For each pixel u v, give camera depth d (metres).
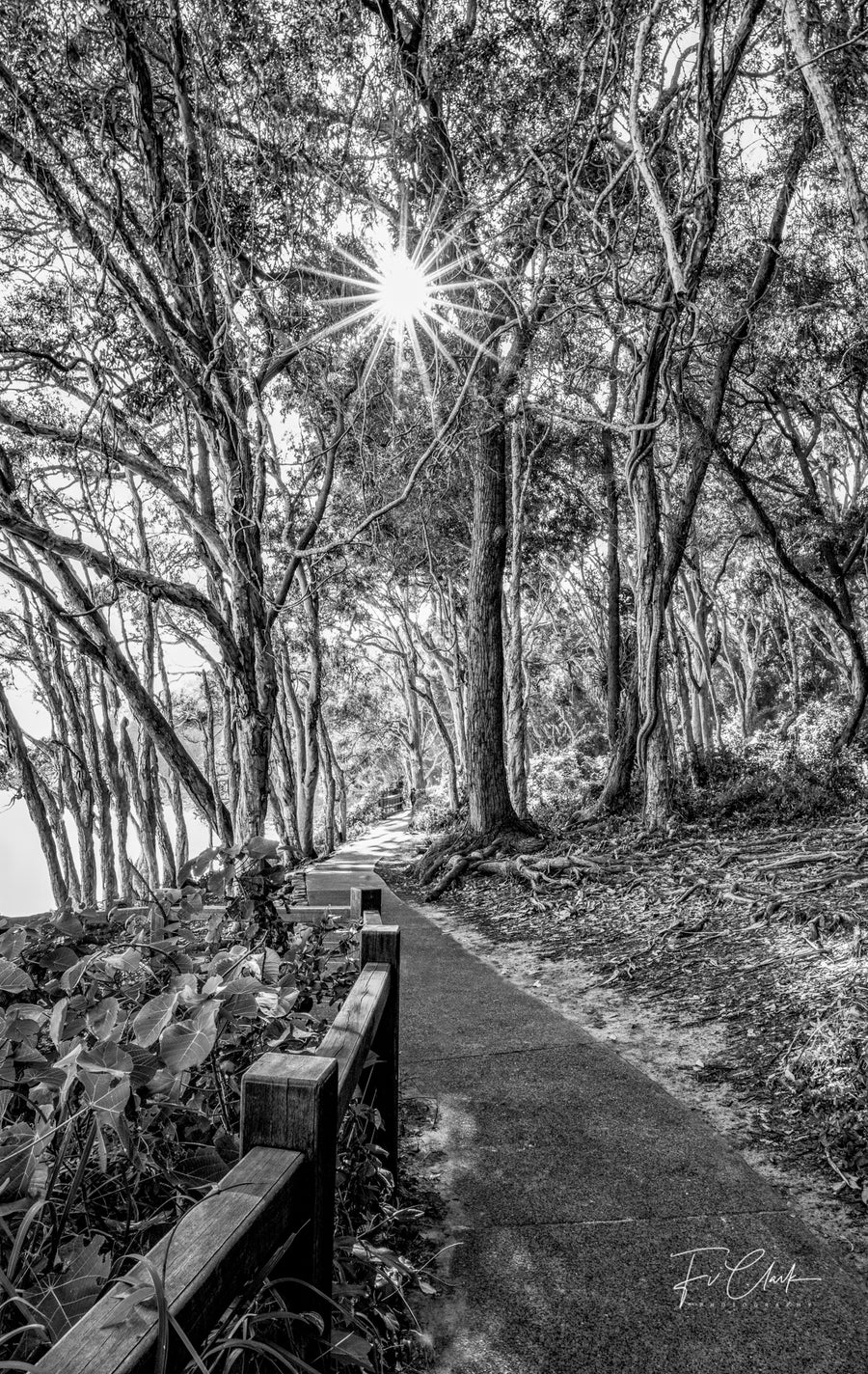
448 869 13.28
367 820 40.91
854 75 9.23
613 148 8.40
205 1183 1.96
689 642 28.14
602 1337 2.45
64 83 7.34
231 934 3.47
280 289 8.48
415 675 34.47
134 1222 1.85
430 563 17.14
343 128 7.85
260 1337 1.59
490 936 9.24
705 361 14.74
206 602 8.40
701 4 5.80
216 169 6.96
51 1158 1.84
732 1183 3.37
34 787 20.61
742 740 26.44
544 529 21.34
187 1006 2.13
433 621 32.22
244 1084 1.70
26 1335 1.30
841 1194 3.22
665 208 5.40
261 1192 1.47
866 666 16.92
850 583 22.00
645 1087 4.44
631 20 7.39
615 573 19.12
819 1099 3.94
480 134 8.73
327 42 7.38
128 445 10.33
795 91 10.87
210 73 7.03
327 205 8.02
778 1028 4.86
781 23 8.53
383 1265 2.50
